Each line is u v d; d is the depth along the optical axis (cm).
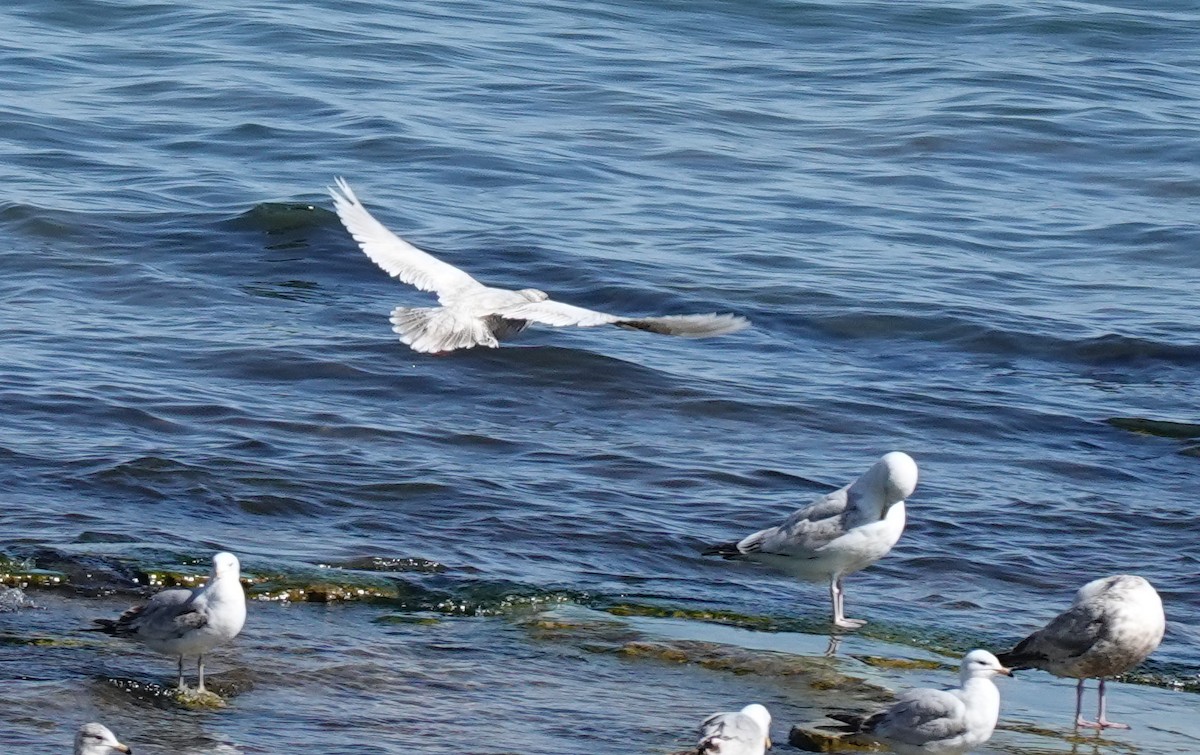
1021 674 1508
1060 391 2375
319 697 1301
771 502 1905
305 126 3475
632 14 4572
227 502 1789
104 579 1529
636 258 2834
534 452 2034
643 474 1977
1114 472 2067
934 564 1741
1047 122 3728
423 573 1627
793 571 1567
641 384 2300
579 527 1788
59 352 2280
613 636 1482
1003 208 3256
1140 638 1330
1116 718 1377
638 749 1226
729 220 3094
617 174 3322
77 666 1328
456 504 1833
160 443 1961
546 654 1437
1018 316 2658
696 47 4312
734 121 3709
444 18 4431
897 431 2186
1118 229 3148
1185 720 1377
